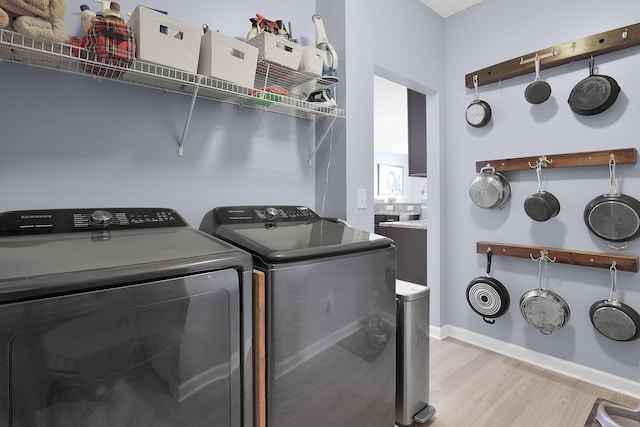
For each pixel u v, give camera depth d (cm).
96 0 117
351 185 190
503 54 235
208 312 84
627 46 182
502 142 236
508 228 234
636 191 182
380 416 131
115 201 132
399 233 319
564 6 207
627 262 180
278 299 97
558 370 214
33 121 116
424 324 170
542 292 212
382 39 213
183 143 147
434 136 265
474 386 200
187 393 81
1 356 60
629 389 188
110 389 71
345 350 116
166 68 118
